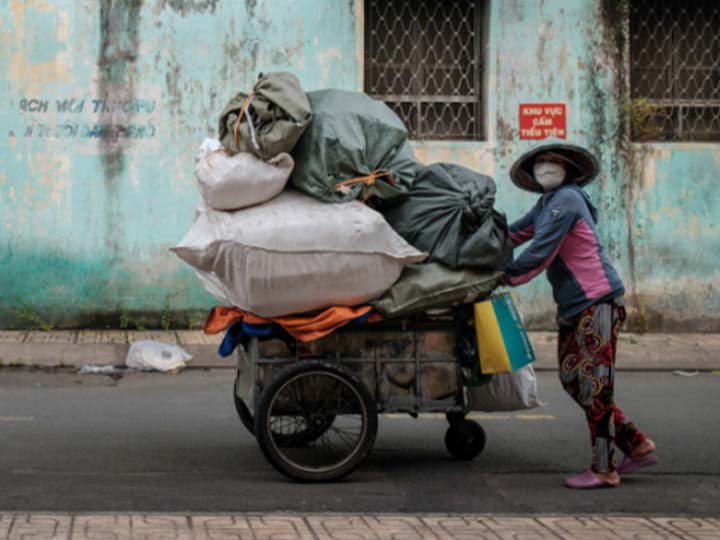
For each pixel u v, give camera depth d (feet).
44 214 38.93
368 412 19.56
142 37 39.14
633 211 41.47
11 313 38.99
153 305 39.58
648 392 31.40
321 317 19.25
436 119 41.27
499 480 20.21
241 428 24.89
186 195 39.55
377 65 40.91
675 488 19.80
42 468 20.42
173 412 26.78
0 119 38.65
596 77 41.19
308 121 18.92
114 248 39.29
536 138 40.98
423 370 20.13
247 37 39.68
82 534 14.97
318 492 18.84
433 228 19.80
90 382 31.55
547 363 35.55
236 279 18.97
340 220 18.97
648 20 42.14
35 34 38.65
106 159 39.14
